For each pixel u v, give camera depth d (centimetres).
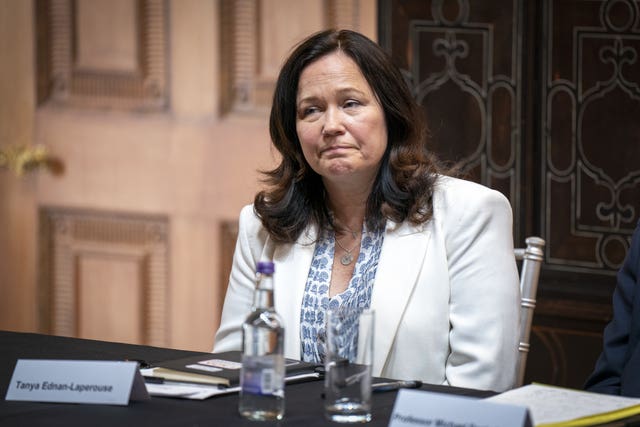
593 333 1044
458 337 650
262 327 481
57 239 1256
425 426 441
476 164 1074
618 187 1034
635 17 1019
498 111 1065
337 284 691
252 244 729
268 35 1149
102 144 1225
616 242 1036
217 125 1174
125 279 1227
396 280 666
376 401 513
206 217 1185
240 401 487
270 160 1154
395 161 684
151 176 1207
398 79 682
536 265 737
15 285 1275
